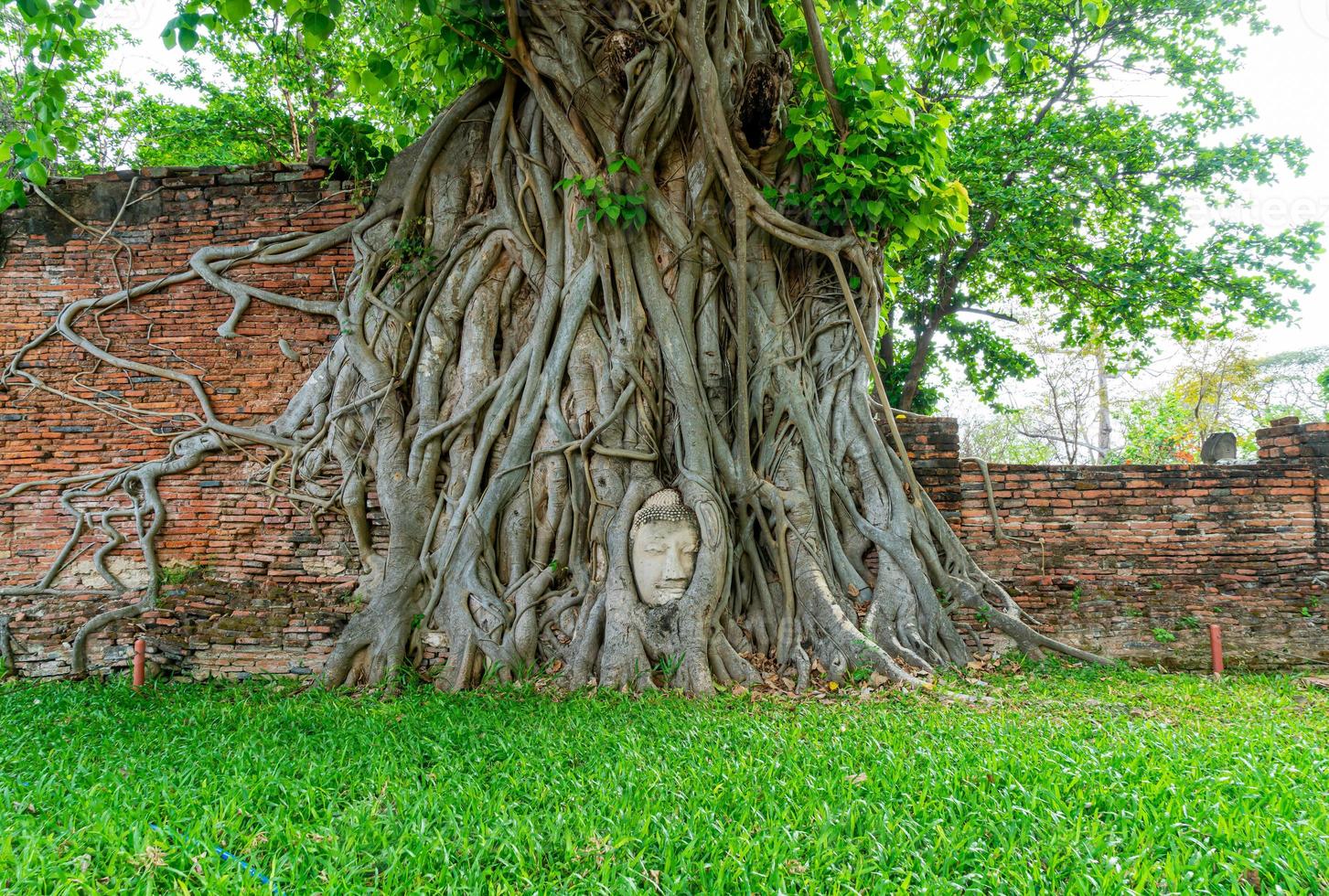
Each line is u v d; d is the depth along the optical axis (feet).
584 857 11.19
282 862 10.99
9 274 30.68
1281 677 25.30
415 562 26.78
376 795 13.89
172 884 10.39
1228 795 13.37
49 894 10.01
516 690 23.50
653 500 25.82
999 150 51.29
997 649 27.02
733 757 15.93
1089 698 21.81
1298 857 10.68
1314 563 28.99
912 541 27.14
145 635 27.17
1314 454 29.40
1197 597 28.60
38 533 29.32
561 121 27.14
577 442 26.55
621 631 24.40
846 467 28.12
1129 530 29.43
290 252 30.14
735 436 27.55
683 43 25.17
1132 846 11.34
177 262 30.68
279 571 28.58
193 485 29.35
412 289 28.89
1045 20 49.44
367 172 30.45
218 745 17.52
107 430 29.89
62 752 17.15
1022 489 29.78
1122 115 49.78
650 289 27.48
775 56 27.48
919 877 10.52
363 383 28.37
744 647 25.71
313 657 26.71
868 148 26.55
